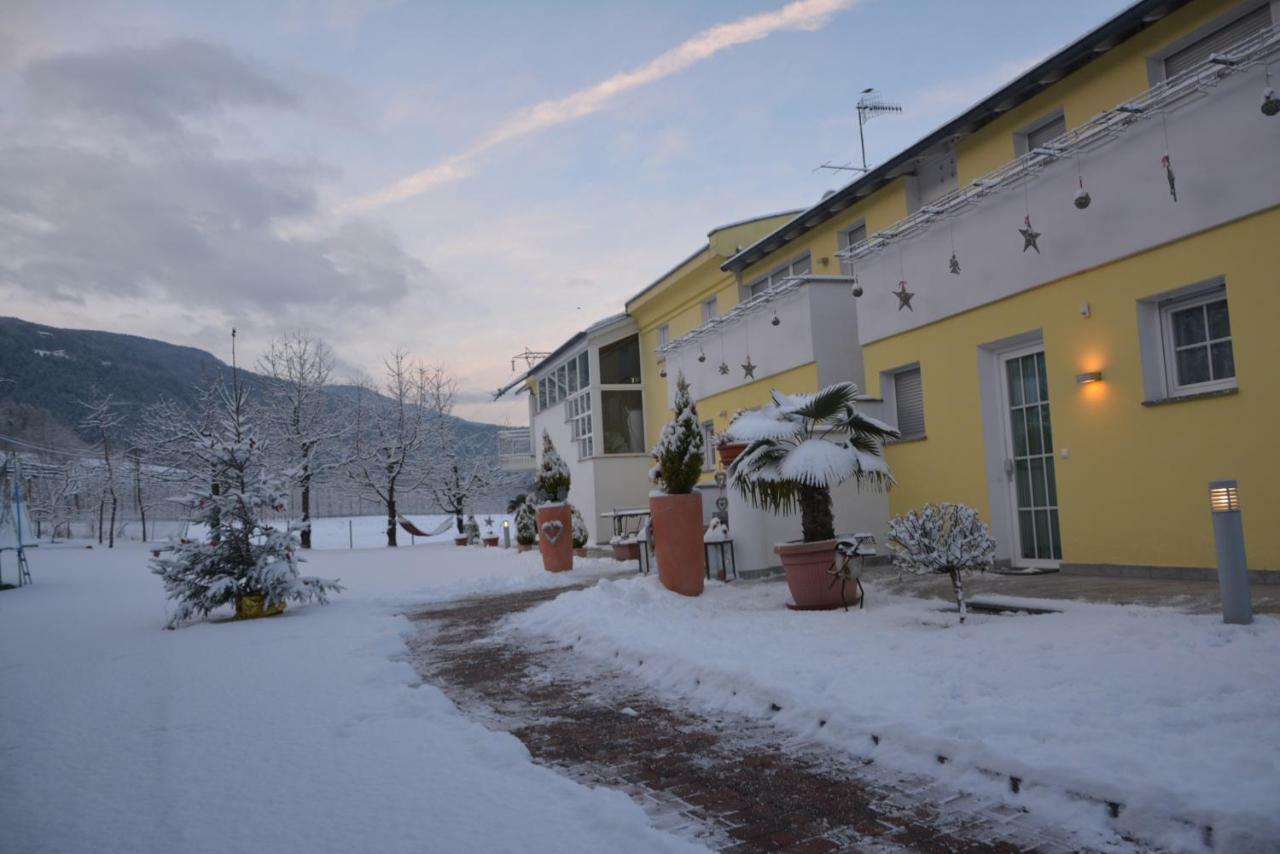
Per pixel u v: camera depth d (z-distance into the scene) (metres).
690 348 18.64
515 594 12.08
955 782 3.51
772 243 16.52
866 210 14.24
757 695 4.98
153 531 47.72
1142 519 8.51
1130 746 3.39
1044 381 10.05
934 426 11.46
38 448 52.75
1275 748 3.23
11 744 4.87
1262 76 7.27
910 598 8.41
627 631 7.29
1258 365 7.40
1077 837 2.92
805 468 7.86
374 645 7.91
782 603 8.84
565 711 5.25
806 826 3.21
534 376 30.98
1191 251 7.98
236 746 4.60
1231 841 2.63
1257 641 4.98
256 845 3.12
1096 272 9.00
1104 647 5.22
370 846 3.05
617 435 23.83
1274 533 7.30
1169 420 8.24
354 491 37.94
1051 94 10.39
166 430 37.47
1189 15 8.61
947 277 11.10
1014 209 10.00
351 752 4.37
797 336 14.22
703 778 3.84
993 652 5.38
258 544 11.38
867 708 4.33
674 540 9.69
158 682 6.68
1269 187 7.24
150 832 3.32
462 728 4.80
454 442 39.53
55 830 3.39
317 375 38.72
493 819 3.30
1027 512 10.33
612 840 3.05
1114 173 8.71
